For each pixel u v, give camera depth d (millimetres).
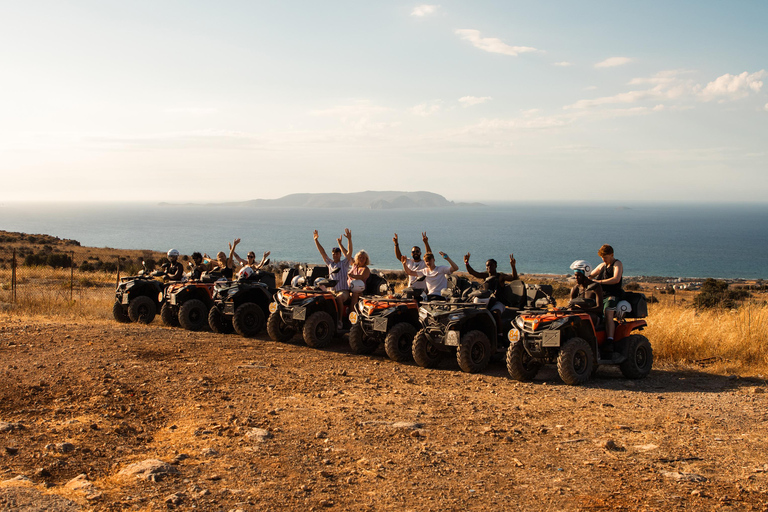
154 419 6109
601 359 8891
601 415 6613
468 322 9562
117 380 7566
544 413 6664
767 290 36719
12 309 15555
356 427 5879
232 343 11133
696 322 12109
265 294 12539
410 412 6527
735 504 4074
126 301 14070
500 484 4461
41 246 61594
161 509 3867
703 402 7367
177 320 13859
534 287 9797
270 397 7059
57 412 6180
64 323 12914
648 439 5660
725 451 5309
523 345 8609
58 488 4195
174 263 14508
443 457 5051
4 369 8055
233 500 4051
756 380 8977
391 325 10039
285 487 4305
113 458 4898
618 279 9062
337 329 11359
